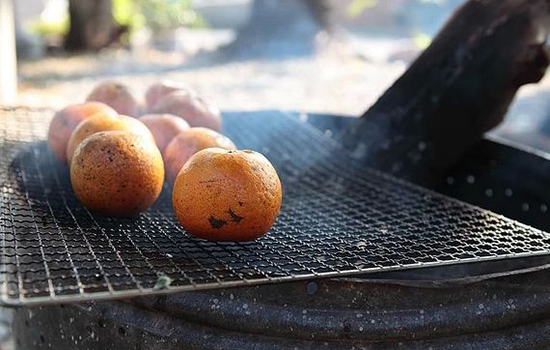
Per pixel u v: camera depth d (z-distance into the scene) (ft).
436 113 2.79
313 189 2.63
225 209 2.02
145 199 2.23
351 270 1.89
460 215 2.32
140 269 1.94
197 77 9.39
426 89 2.79
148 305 2.00
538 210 2.73
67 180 2.52
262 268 1.96
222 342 1.97
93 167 2.19
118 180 2.19
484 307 1.98
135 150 2.20
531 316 2.01
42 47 11.74
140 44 12.91
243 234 2.05
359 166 2.80
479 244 2.10
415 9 13.78
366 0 14.55
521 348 2.01
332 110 7.16
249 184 2.03
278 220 2.35
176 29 15.06
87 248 2.04
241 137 3.05
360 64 10.83
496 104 2.77
